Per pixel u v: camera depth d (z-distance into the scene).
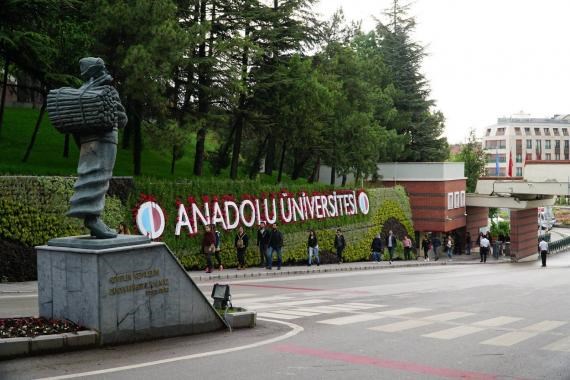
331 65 39.84
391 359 9.65
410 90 57.16
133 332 10.37
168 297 10.97
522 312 15.73
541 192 50.16
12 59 23.56
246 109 33.59
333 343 10.88
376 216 43.06
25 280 20.27
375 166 44.66
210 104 32.19
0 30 21.58
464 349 10.57
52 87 23.39
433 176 49.88
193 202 27.47
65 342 9.45
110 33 23.48
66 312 10.35
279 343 10.79
